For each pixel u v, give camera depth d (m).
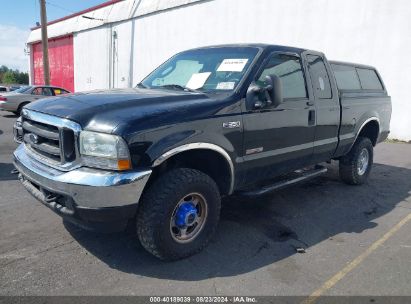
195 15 17.48
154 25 20.14
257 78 3.95
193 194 3.42
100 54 25.22
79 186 2.91
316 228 4.39
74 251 3.58
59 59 30.78
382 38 11.36
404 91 11.12
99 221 2.98
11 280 3.06
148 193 3.22
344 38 12.16
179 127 3.21
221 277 3.23
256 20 14.74
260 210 4.88
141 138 2.98
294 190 5.78
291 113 4.29
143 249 3.66
